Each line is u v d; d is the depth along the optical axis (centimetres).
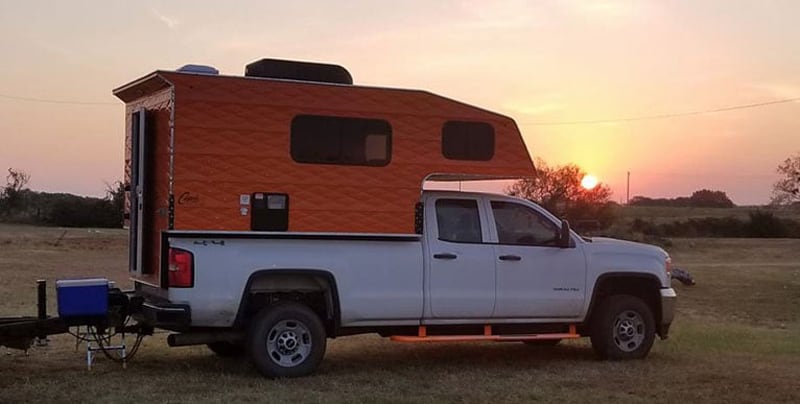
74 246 3475
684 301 2175
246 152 831
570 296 962
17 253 3067
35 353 962
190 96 816
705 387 846
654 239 5091
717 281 2848
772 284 2742
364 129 873
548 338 958
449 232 920
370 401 754
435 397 777
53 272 2370
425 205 915
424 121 895
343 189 863
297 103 850
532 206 965
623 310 996
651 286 1020
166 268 806
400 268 885
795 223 5834
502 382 855
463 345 1114
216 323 817
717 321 1672
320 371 898
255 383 818
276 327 841
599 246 991
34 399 730
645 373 914
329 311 868
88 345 909
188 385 801
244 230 827
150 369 883
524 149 934
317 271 850
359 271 868
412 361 979
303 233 848
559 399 781
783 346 1220
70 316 823
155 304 821
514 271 936
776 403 782
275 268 834
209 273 811
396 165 884
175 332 875
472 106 914
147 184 866
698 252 4650
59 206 5169
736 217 6172
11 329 804
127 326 857
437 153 898
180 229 809
